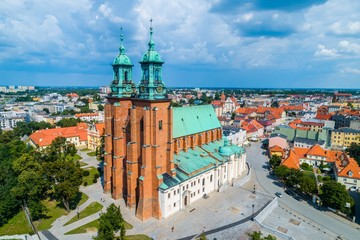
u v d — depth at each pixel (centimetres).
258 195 8969
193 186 8212
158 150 7219
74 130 16825
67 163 8019
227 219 7312
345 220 7862
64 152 13700
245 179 10612
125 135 8319
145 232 6600
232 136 15912
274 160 12094
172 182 7394
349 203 8069
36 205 7169
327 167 12412
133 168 7550
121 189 8488
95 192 9025
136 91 8525
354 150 13925
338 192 8231
